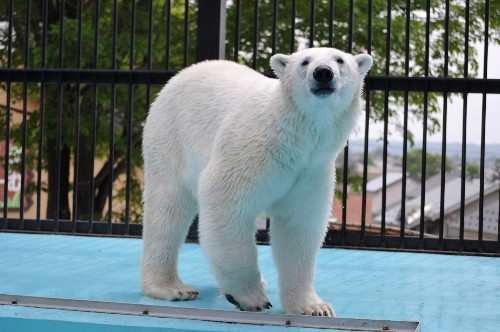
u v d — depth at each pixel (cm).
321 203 412
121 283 489
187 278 512
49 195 1282
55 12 1255
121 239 675
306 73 384
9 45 687
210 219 400
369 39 639
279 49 1155
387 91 633
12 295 412
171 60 1256
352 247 654
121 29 1209
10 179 1728
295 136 392
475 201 2444
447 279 527
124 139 1330
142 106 1238
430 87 628
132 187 1440
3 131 1291
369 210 3170
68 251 609
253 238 409
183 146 450
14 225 713
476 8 1221
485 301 458
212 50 651
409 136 1324
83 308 400
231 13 1172
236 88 437
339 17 1158
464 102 621
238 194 395
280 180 399
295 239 416
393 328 371
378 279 524
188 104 453
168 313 388
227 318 383
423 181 638
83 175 1362
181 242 461
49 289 466
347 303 446
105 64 1161
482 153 625
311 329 371
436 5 1219
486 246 640
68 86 1252
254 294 413
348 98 396
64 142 1220
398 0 1181
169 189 454
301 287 414
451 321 406
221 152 405
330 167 413
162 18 1202
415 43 1196
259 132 397
